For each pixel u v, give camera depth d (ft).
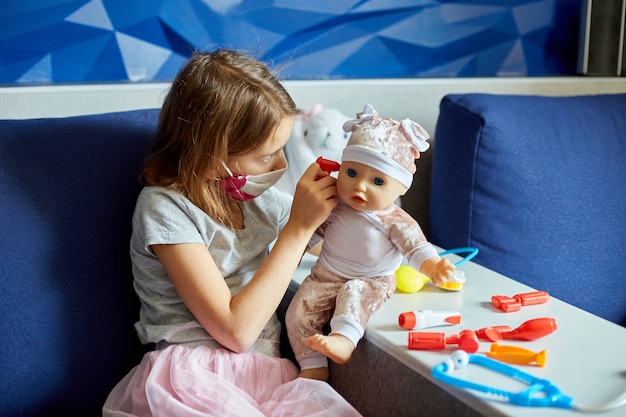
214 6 4.44
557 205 4.16
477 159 4.08
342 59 4.90
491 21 5.30
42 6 3.99
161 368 3.05
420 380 2.65
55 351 3.23
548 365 2.62
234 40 4.55
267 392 3.10
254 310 3.04
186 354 3.08
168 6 4.32
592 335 2.88
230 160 3.18
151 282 3.27
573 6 5.54
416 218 4.93
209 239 3.22
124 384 3.25
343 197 2.92
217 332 3.05
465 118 4.13
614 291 4.30
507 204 4.08
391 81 4.86
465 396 2.44
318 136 4.22
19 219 3.19
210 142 3.11
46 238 3.24
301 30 4.73
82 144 3.45
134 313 3.49
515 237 4.09
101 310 3.37
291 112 3.22
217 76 3.16
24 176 3.26
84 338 3.31
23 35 3.98
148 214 3.14
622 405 2.36
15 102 3.80
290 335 3.16
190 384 2.94
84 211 3.37
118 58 4.27
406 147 2.87
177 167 3.27
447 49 5.22
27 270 3.17
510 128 4.12
